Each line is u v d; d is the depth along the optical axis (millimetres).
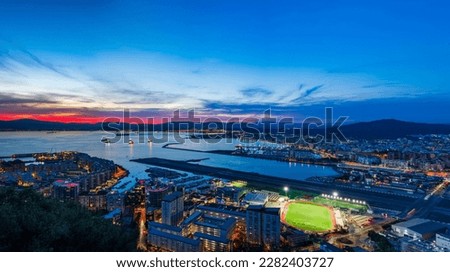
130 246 19984
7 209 16484
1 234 14969
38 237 15945
